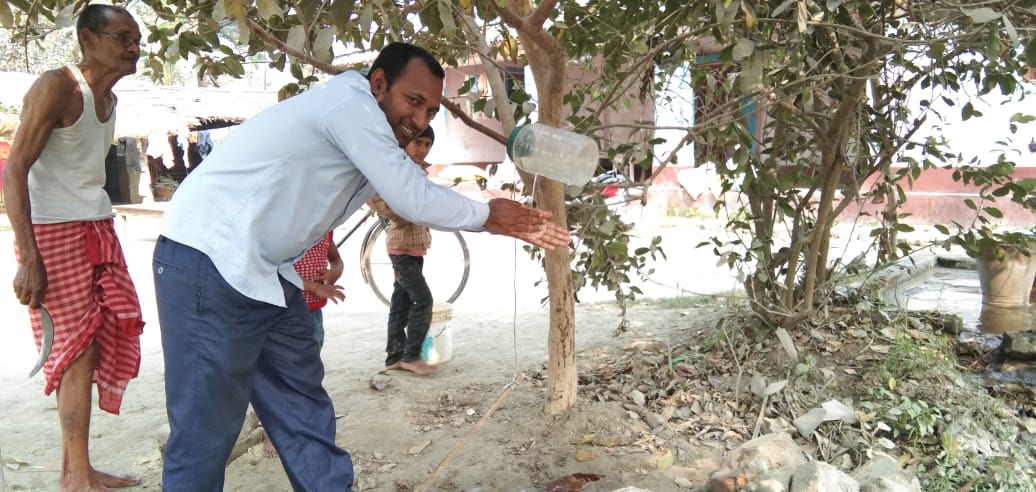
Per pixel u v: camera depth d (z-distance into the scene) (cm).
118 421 393
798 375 383
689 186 1218
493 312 627
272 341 254
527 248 434
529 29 247
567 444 341
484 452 338
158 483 323
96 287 310
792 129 429
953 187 999
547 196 317
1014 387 380
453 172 520
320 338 372
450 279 813
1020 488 300
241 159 222
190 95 1886
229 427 237
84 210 301
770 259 432
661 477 309
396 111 227
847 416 342
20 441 370
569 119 368
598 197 344
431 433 364
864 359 392
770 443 300
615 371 424
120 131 1638
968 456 320
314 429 262
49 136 287
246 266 222
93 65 296
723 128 349
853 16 347
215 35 312
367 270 645
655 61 352
